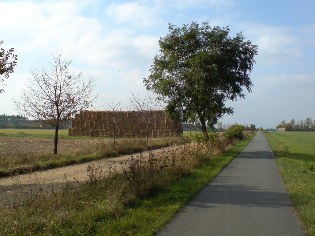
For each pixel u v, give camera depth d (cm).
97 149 2606
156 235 755
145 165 1302
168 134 5647
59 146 3309
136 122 5909
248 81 3034
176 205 1009
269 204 1058
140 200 1045
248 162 2292
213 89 2989
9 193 1176
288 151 3400
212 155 2366
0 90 1591
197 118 3195
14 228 710
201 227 818
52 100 2289
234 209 994
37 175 1614
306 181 1489
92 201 964
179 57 2997
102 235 733
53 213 821
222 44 2927
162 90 3016
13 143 3809
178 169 1541
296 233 779
